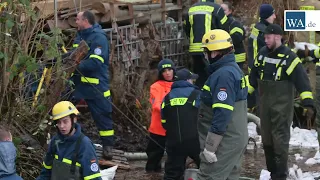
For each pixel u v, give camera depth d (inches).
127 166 835.4
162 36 1093.8
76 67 773.9
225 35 625.0
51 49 692.1
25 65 668.7
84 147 552.4
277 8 1194.0
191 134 719.7
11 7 664.4
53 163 563.2
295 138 982.4
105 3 973.2
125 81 968.9
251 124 1004.6
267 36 738.2
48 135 756.6
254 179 772.6
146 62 1008.2
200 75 1016.9
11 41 673.0
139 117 960.9
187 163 859.4
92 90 817.5
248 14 1237.1
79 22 814.5
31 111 716.7
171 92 733.3
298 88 733.9
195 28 1009.5
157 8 1090.1
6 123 693.9
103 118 829.2
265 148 759.1
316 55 823.1
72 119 556.1
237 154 634.2
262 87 748.6
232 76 616.7
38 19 733.3
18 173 706.2
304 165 862.5
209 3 1019.9
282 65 733.3
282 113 737.0
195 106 723.4
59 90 725.3
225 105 610.9
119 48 979.9
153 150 826.2
